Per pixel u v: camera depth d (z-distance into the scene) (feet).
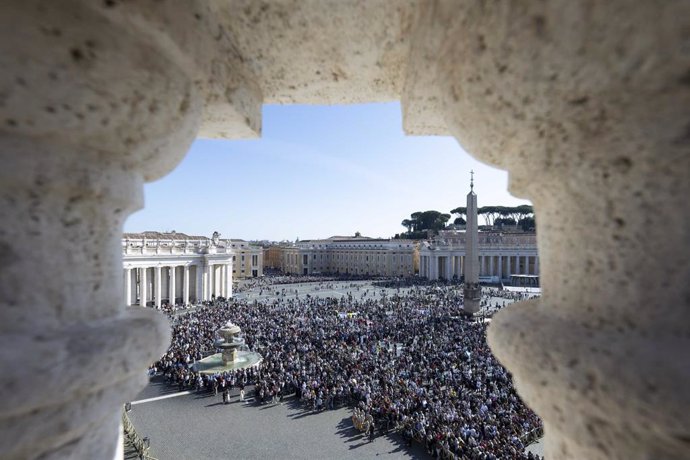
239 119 20.72
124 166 14.14
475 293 332.19
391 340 253.03
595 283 12.52
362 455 125.59
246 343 245.04
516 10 11.59
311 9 17.66
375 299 467.93
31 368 10.24
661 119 11.02
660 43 9.91
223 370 195.52
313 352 221.66
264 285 652.07
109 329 12.59
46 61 11.05
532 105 12.60
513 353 14.07
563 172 13.38
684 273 10.89
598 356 11.46
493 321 16.88
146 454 119.85
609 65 10.68
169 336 15.53
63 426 11.18
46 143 11.76
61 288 11.99
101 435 13.23
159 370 200.75
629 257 11.76
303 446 131.34
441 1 14.58
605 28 10.41
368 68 21.94
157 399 168.76
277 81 23.15
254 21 18.13
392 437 135.95
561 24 10.94
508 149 14.85
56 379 10.55
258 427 144.36
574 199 13.20
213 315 343.46
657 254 11.30
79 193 12.49
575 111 12.04
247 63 20.79
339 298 479.82
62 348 11.01
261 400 166.30
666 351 10.57
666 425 10.01
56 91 11.21
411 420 135.13
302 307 383.04
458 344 234.79
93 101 11.84
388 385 169.27
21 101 10.88
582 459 12.93
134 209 15.37
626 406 10.68
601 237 12.42
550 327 13.26
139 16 12.34
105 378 11.81
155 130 13.93
